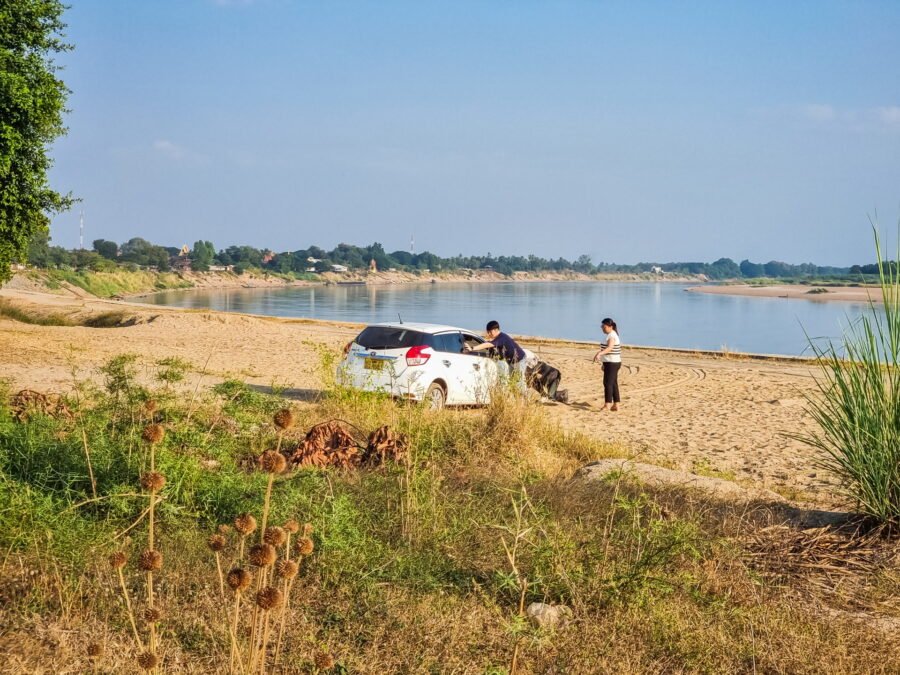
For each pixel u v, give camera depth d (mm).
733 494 8688
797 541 7188
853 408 7613
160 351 23516
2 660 3992
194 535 6125
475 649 4719
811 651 4906
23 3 21453
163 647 4344
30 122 21766
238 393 10180
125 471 7098
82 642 4340
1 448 7379
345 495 6617
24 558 5180
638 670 4566
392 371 12789
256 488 7062
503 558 6117
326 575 5473
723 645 4934
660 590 5598
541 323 74312
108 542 5621
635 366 25062
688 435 13680
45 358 19359
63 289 144500
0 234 22375
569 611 5305
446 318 77250
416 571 5812
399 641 4715
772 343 52688
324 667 3613
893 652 4984
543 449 10930
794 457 11977
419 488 7379
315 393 16547
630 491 8273
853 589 6270
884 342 7488
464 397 14594
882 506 7281
